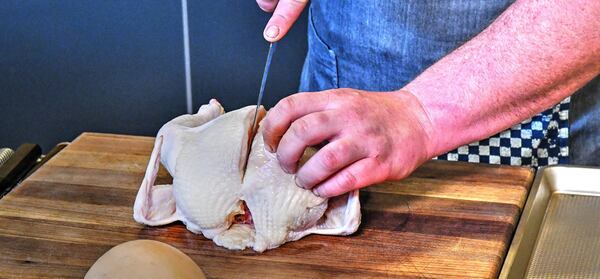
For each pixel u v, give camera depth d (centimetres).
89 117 209
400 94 108
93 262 101
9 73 204
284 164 102
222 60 200
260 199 103
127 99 205
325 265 101
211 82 203
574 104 128
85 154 124
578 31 101
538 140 129
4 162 124
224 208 104
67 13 196
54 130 210
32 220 108
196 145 107
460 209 111
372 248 104
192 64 201
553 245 104
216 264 101
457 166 121
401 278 99
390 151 103
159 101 205
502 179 118
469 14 123
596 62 104
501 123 109
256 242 103
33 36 200
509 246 106
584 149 129
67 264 101
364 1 127
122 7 195
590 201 111
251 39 197
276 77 200
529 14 104
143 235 106
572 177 114
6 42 200
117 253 93
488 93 106
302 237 106
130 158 123
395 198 113
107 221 109
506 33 105
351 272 100
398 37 127
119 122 208
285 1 110
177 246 104
